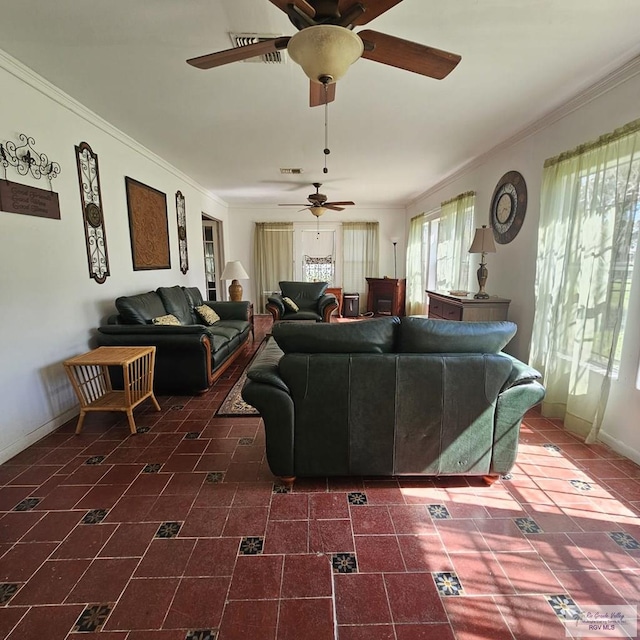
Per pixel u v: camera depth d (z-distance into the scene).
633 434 2.20
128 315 3.13
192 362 3.18
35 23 1.81
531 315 3.21
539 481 1.99
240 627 1.17
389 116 2.98
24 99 2.31
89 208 2.99
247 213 7.86
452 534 1.59
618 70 2.21
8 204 2.21
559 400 2.77
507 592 1.31
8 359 2.22
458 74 2.29
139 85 2.46
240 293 6.18
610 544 1.54
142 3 1.67
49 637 1.14
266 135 3.46
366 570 1.40
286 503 1.80
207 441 2.44
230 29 1.87
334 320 7.44
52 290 2.59
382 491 1.91
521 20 1.79
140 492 1.88
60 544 1.52
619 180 2.20
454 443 1.88
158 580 1.35
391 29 1.86
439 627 1.18
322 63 1.32
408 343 1.85
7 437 2.21
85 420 2.77
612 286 2.24
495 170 3.80
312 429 1.85
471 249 3.44
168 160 4.38
